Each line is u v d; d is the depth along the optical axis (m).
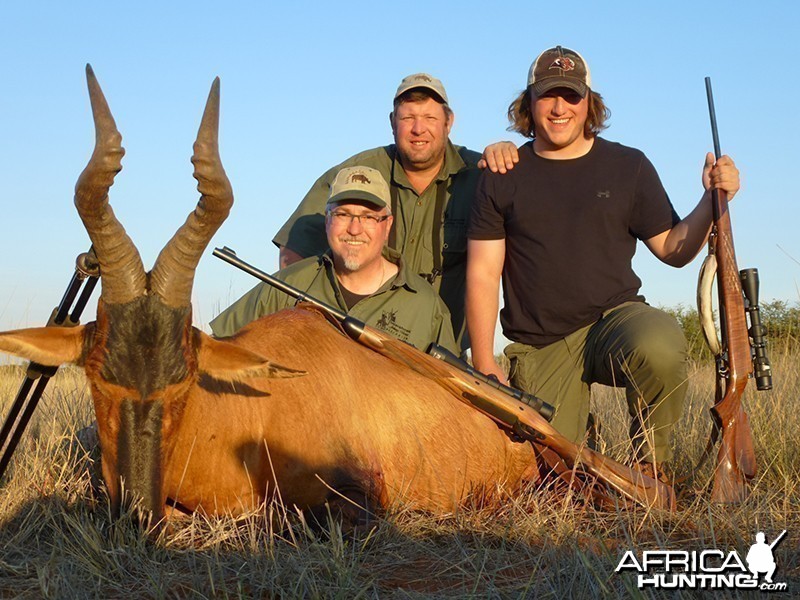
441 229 3.36
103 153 1.94
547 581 1.80
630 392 2.75
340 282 2.91
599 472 2.46
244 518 2.20
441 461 2.52
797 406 3.10
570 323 2.88
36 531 2.20
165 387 2.01
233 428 2.22
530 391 2.94
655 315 2.73
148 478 2.00
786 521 2.25
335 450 2.30
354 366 2.46
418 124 3.23
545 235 2.86
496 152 2.95
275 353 2.36
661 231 2.87
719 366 2.58
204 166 2.02
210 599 1.78
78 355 2.04
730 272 2.56
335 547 1.92
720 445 2.48
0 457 2.60
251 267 2.54
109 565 1.92
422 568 2.00
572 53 2.86
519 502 2.40
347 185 2.78
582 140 2.93
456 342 3.38
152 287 2.03
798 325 4.54
